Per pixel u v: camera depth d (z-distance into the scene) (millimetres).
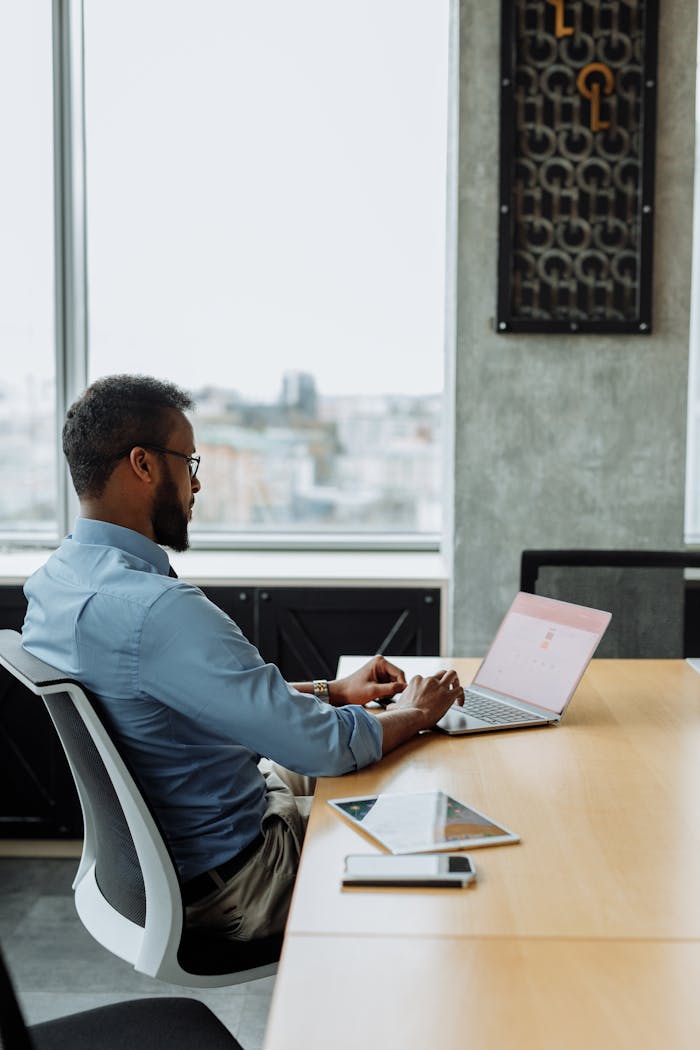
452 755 1735
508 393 3334
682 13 3219
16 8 3709
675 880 1235
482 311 3320
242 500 3998
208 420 3957
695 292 3857
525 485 3357
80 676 1537
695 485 3926
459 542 3365
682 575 2646
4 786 3307
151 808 1457
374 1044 889
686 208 3281
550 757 1720
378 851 1315
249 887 1625
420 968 1018
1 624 3283
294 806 1761
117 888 1611
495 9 3238
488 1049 882
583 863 1283
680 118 3252
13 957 2682
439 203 3867
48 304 3824
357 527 4020
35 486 3887
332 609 3338
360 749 1641
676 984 993
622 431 3340
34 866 3309
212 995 2504
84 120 3824
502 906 1158
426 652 3361
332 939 1077
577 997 967
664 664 2424
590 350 3322
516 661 2100
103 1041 1326
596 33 3238
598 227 3295
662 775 1626
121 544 1633
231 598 3328
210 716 1544
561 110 3264
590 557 2654
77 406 1645
